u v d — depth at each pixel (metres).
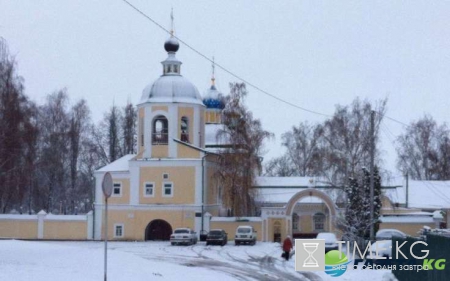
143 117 63.25
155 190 61.69
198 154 61.75
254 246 53.34
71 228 62.19
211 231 54.88
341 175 55.97
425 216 56.53
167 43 65.44
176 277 27.66
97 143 83.44
